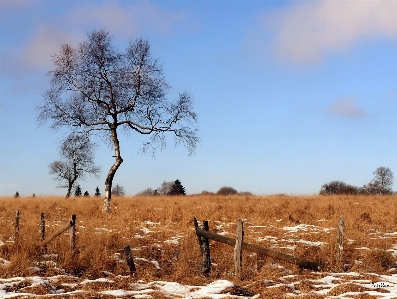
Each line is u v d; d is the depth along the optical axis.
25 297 8.68
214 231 18.55
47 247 14.20
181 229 19.09
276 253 11.38
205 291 9.29
